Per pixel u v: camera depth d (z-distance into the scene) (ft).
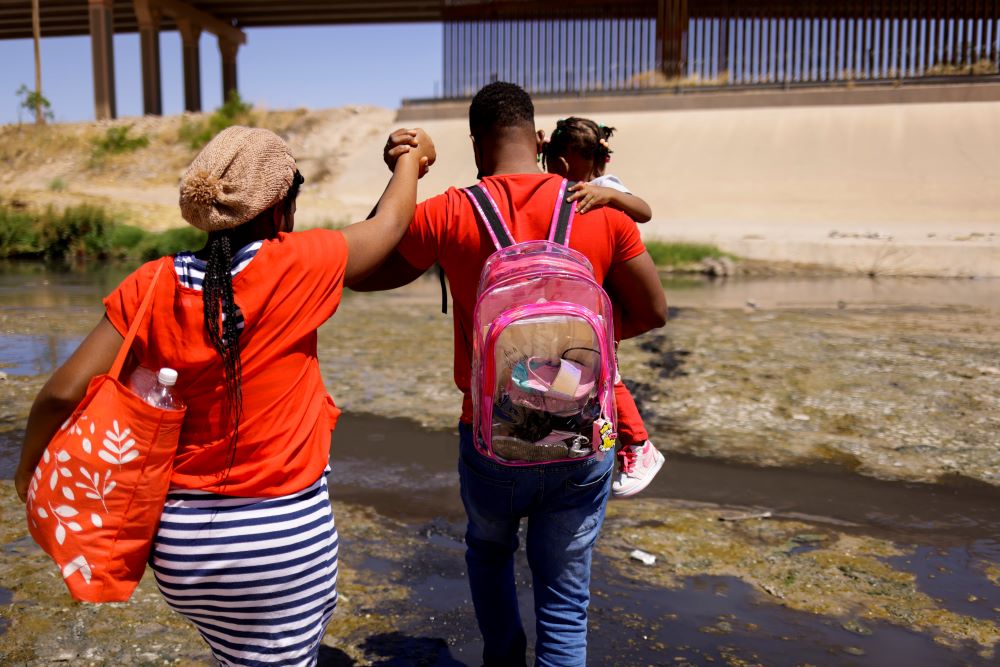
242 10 183.73
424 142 8.22
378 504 14.62
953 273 52.85
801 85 107.55
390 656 9.75
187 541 6.18
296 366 6.46
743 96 106.52
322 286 6.55
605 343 7.23
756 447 17.52
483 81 126.82
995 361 24.99
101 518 5.99
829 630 10.43
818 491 15.20
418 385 22.71
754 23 113.19
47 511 5.94
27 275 49.57
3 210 63.98
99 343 6.09
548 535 8.00
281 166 6.51
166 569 6.26
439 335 30.09
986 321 33.24
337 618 10.62
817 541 13.12
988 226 69.46
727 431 18.53
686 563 12.29
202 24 182.29
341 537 13.17
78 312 35.04
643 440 10.16
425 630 10.37
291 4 180.34
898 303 39.32
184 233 60.75
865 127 95.45
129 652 9.80
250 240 6.47
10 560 12.10
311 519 6.54
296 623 6.61
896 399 20.86
